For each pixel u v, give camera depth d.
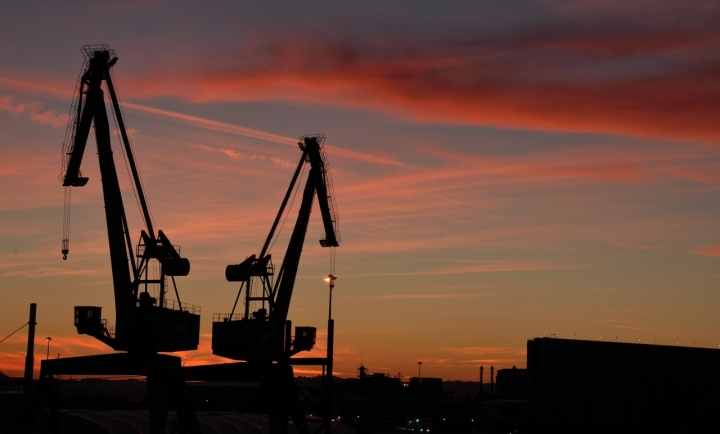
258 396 94.81
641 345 125.12
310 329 95.94
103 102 87.12
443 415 158.50
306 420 87.81
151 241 87.75
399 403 164.50
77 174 85.69
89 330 84.31
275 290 99.06
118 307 85.56
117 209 86.75
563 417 122.75
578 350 124.31
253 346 93.69
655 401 122.88
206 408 89.56
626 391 123.12
